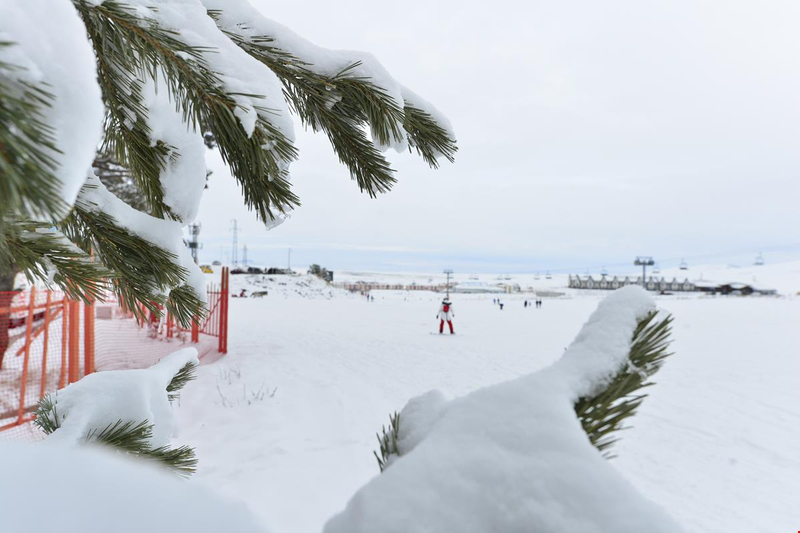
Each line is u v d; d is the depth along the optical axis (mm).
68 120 380
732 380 7957
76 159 379
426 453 344
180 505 293
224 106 768
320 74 1049
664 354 486
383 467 460
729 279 100312
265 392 6160
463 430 378
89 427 817
